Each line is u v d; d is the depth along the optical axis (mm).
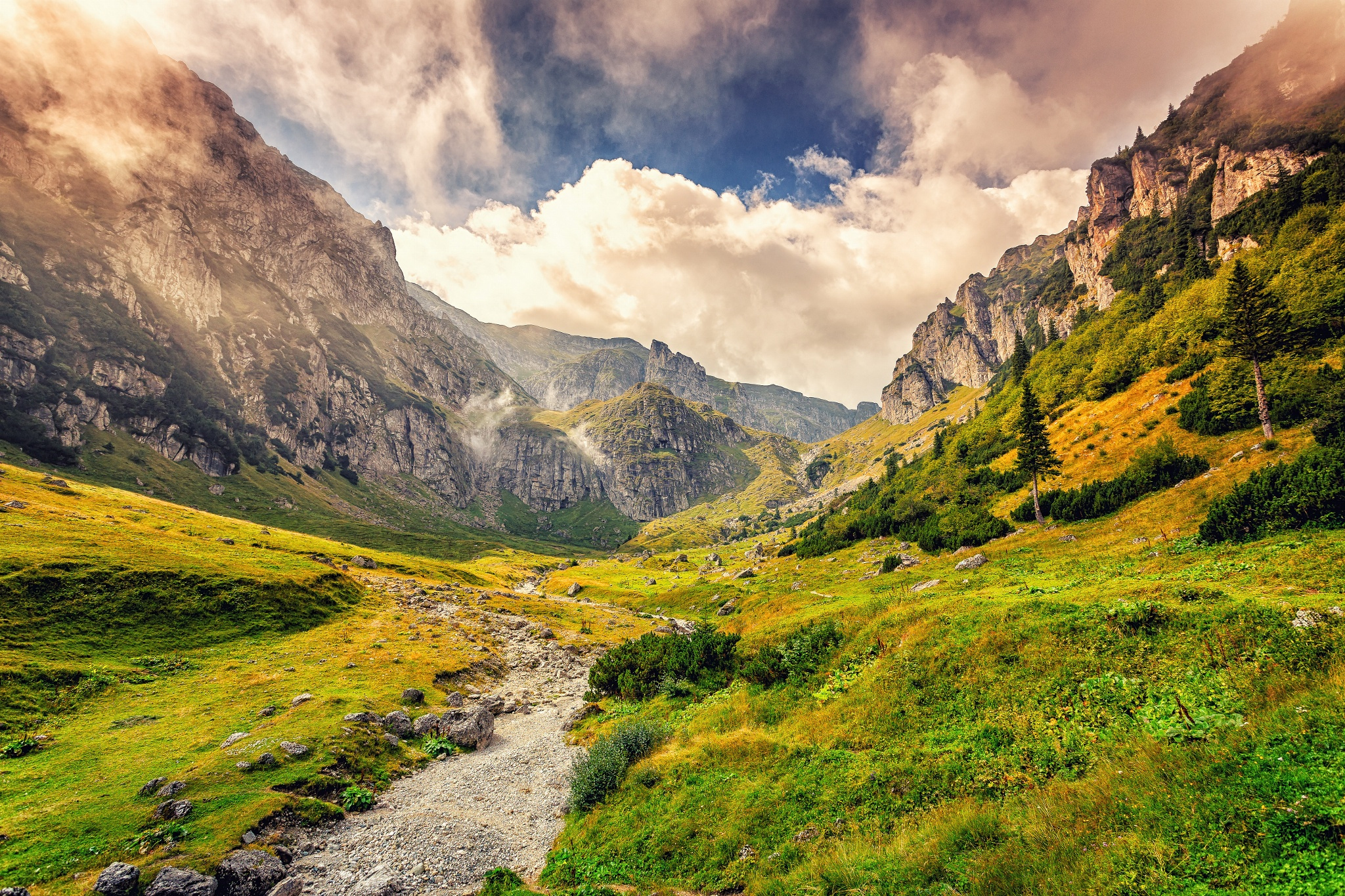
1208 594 22141
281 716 34656
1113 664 19453
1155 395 86625
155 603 53750
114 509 101438
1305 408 54062
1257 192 182750
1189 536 43938
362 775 28875
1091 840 12062
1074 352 156000
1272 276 94625
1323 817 9617
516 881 18984
